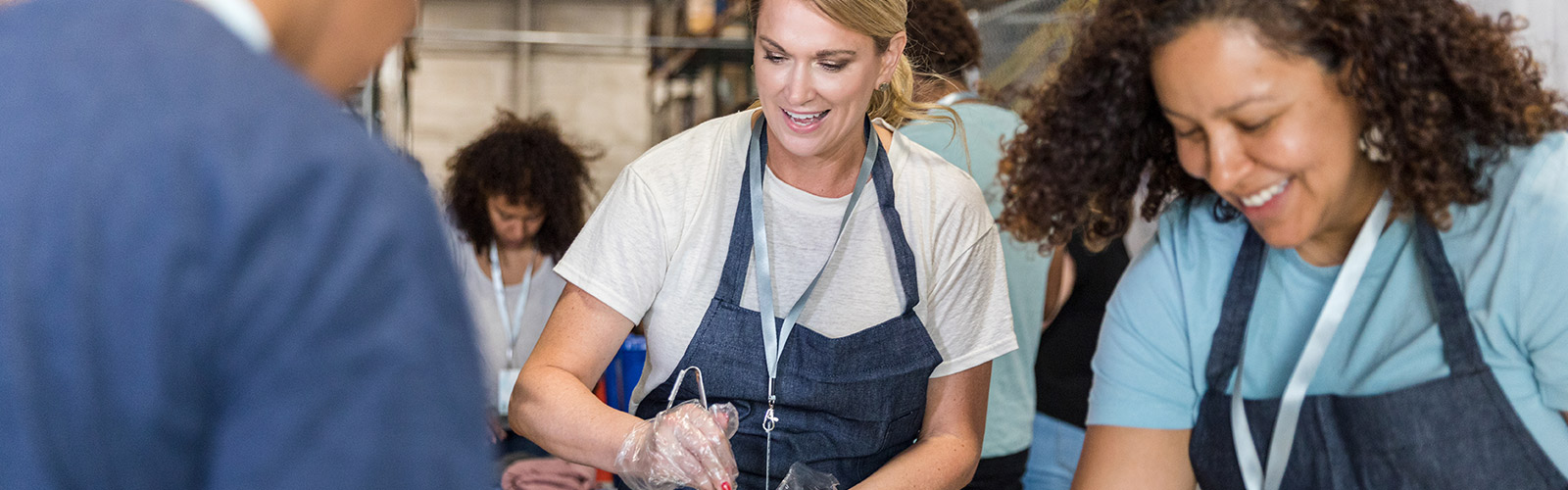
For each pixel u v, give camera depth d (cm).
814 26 138
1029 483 254
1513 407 115
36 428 51
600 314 156
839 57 140
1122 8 111
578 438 148
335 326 53
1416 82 104
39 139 52
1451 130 108
